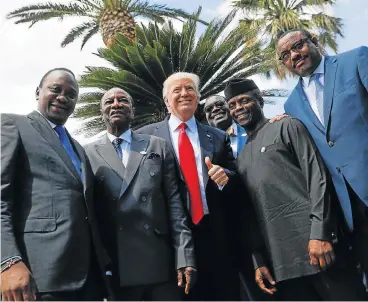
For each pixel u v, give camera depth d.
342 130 3.07
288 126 3.10
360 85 3.12
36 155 2.54
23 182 2.51
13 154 2.48
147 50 10.54
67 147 2.78
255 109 3.29
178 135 3.46
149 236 2.79
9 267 2.26
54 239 2.43
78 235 2.51
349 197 3.02
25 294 2.22
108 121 3.14
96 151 3.05
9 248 2.29
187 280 2.72
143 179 2.89
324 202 2.82
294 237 2.89
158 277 2.74
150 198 2.85
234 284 3.22
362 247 3.04
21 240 2.41
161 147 3.10
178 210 2.96
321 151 3.13
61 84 2.77
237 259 3.30
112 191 2.86
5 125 2.56
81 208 2.57
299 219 2.91
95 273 2.63
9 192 2.42
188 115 3.46
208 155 3.39
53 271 2.38
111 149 3.04
